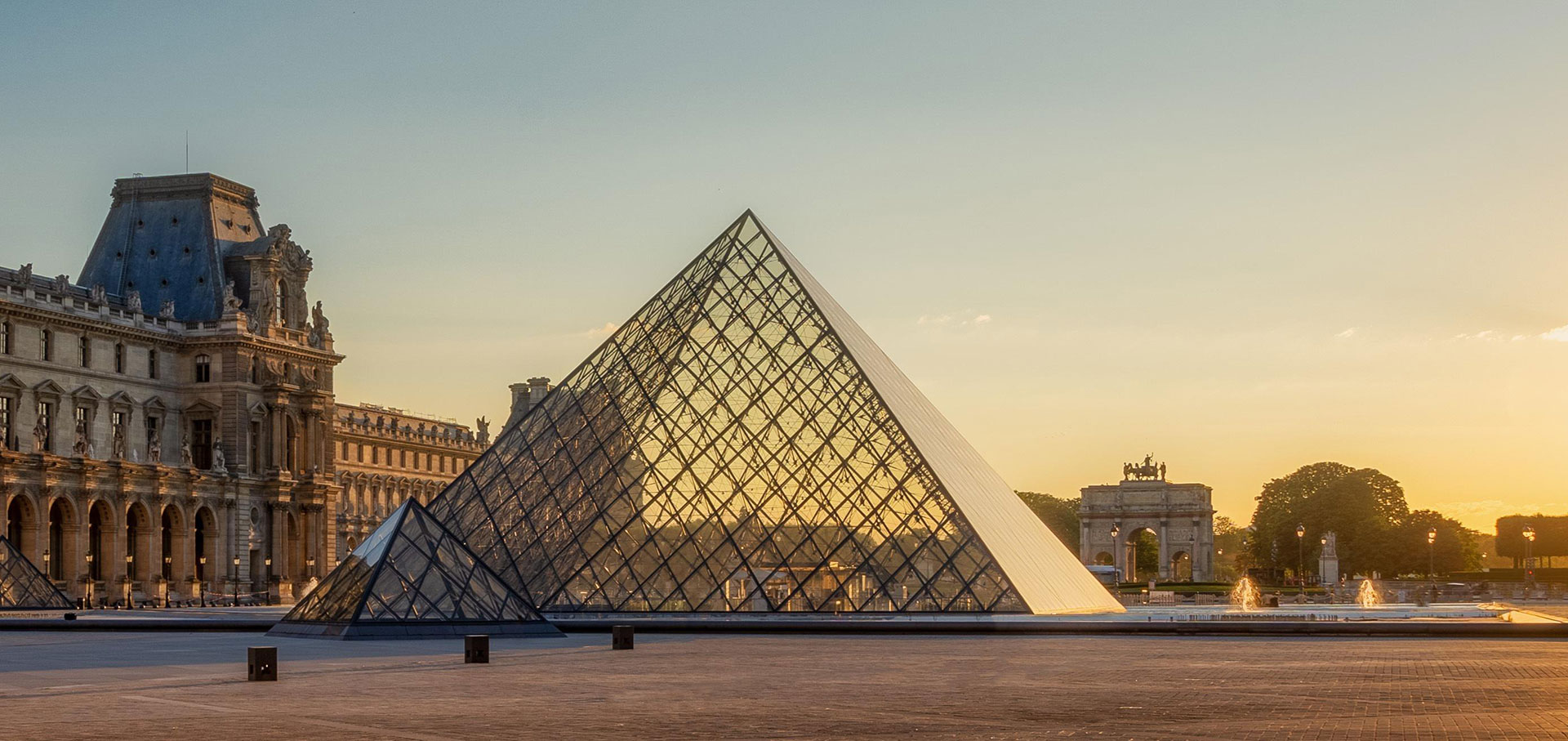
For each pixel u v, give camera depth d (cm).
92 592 18350
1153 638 8400
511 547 10038
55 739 3703
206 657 6750
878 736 3794
